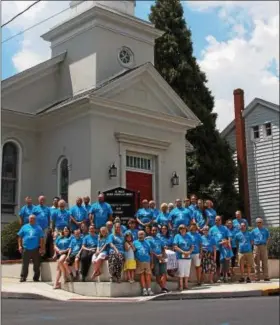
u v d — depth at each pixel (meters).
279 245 18.61
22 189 19.06
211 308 9.69
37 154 19.69
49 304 10.55
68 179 18.33
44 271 14.21
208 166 27.20
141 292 12.57
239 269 15.56
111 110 18.31
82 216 14.43
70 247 13.09
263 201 29.73
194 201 15.76
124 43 21.11
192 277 14.23
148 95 19.78
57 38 21.80
